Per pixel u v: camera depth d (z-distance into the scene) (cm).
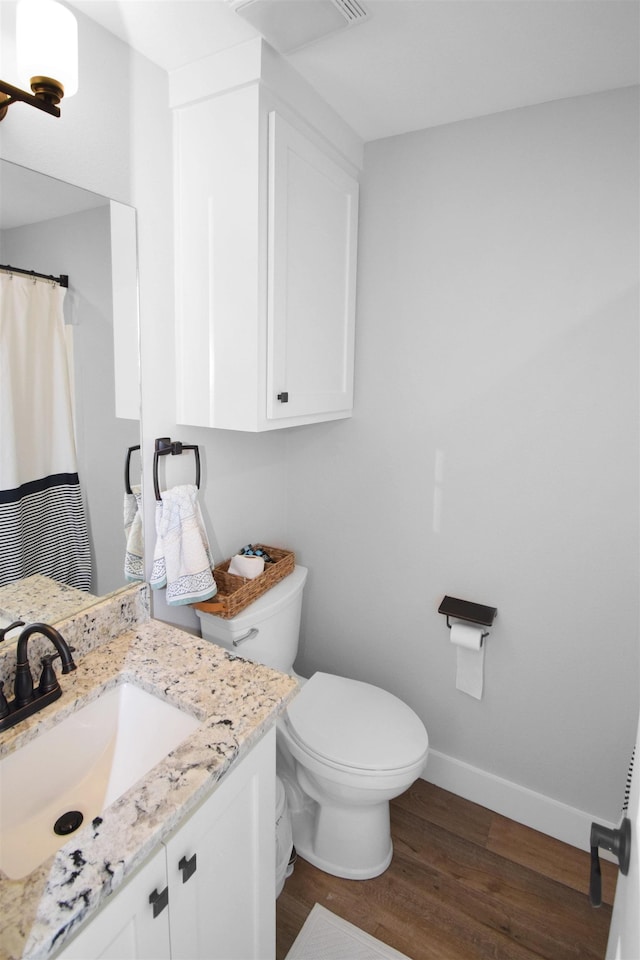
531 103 153
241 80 125
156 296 141
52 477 117
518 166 158
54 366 115
